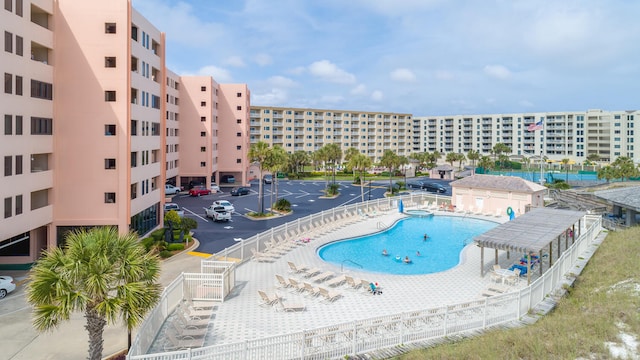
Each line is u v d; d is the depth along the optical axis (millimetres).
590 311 21359
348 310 24344
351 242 44406
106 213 36750
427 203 65438
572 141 155625
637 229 40875
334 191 83250
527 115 165625
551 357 16219
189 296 25188
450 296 26906
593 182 105625
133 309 15125
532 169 152250
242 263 34312
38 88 33625
